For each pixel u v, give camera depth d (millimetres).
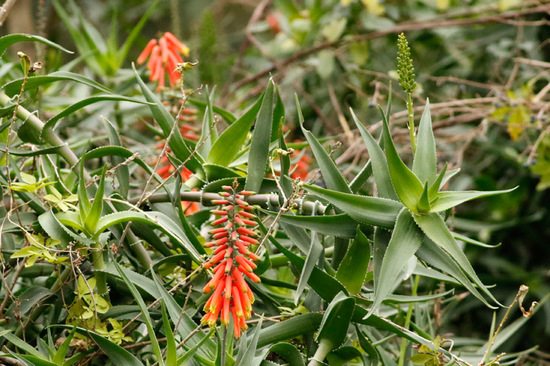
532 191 4000
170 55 2834
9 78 3035
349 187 2385
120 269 2301
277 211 2430
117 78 3213
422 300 2465
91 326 2406
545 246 3924
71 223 2396
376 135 3910
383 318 2404
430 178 2354
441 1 3959
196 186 2502
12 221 2471
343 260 2391
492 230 3908
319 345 2395
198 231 2549
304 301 2473
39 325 2486
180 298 2469
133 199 2512
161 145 2746
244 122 2467
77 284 2408
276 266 2564
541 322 3707
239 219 2258
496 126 3992
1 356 2352
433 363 2436
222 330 2340
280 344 2348
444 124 3617
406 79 2369
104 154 2496
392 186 2363
